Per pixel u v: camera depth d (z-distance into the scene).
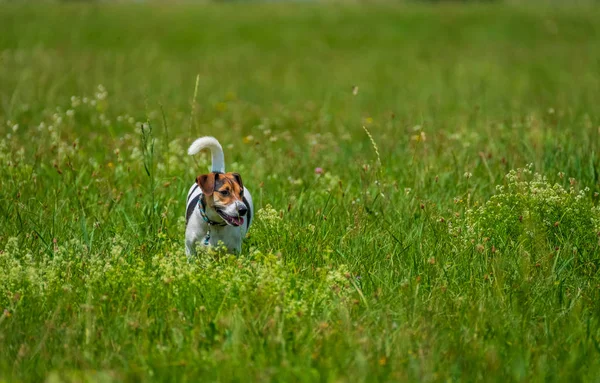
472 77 29.12
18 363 7.41
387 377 7.15
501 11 48.03
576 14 47.06
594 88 24.41
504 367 7.41
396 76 30.55
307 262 9.95
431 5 52.59
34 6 44.56
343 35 41.84
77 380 6.94
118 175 13.21
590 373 7.39
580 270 9.68
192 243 10.42
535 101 22.17
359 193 12.63
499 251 9.80
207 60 33.72
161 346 7.72
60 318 8.28
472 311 8.42
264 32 42.06
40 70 25.08
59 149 13.34
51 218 11.30
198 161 13.88
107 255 9.87
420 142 15.16
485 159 13.52
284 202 12.34
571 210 10.28
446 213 11.60
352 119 21.12
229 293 8.57
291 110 22.98
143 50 34.50
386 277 9.46
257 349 7.64
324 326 7.95
